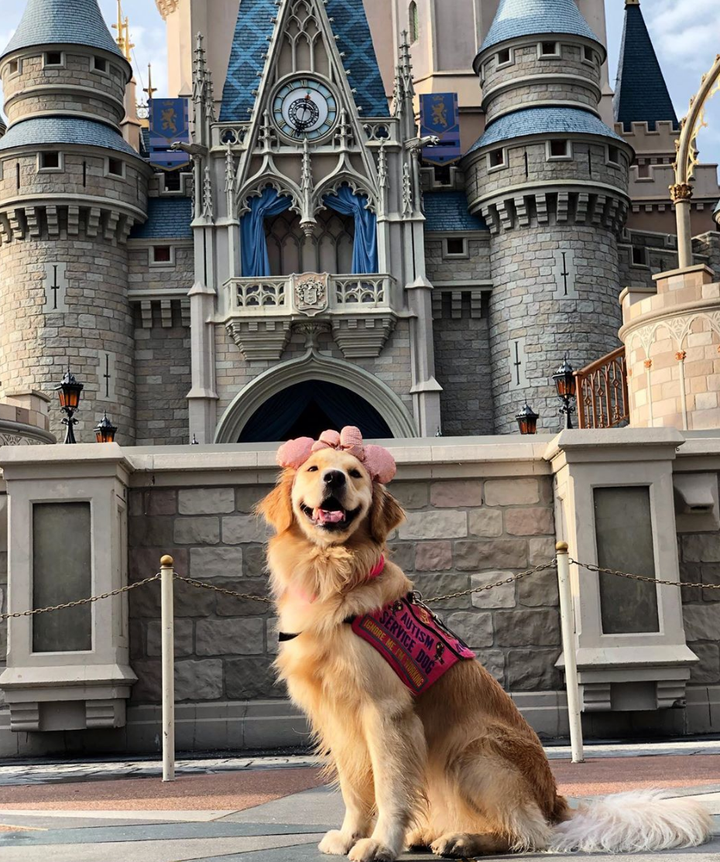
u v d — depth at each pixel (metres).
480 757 5.18
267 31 48.66
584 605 14.67
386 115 47.03
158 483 15.50
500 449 15.56
